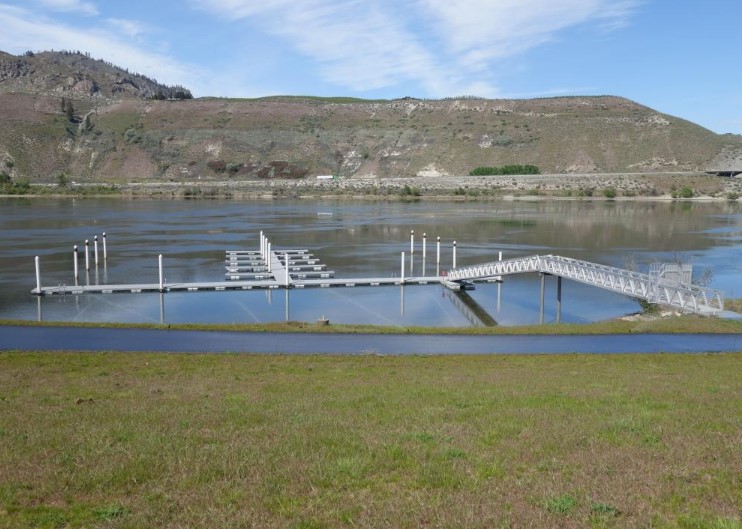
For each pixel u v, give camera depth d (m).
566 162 195.12
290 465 10.42
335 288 52.06
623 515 8.29
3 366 21.36
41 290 47.62
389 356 24.12
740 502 8.66
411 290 51.62
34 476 10.06
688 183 166.62
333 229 93.12
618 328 30.91
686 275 39.69
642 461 10.44
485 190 163.75
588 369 21.27
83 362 22.19
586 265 45.69
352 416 13.95
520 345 26.83
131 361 22.53
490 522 8.05
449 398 15.98
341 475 9.93
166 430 12.77
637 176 172.25
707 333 29.05
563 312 44.19
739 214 117.31
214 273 57.72
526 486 9.33
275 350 25.39
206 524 8.18
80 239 77.62
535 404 15.16
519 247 75.31
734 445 11.28
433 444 11.55
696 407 14.73
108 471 10.22
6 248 69.38
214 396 16.56
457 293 50.50
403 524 8.07
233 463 10.55
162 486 9.59
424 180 178.12
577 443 11.57
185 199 155.12
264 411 14.57
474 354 24.75
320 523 8.16
